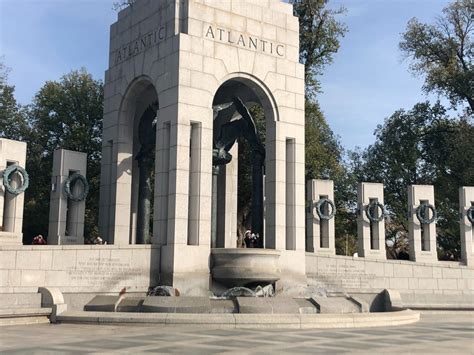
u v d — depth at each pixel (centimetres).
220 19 2533
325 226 3175
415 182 4994
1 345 1301
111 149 2788
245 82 2622
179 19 2458
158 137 2447
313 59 4266
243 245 4012
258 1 2666
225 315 1728
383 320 1927
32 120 4275
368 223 3122
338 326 1800
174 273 2262
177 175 2323
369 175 5153
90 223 4231
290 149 2691
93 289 2158
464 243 3162
